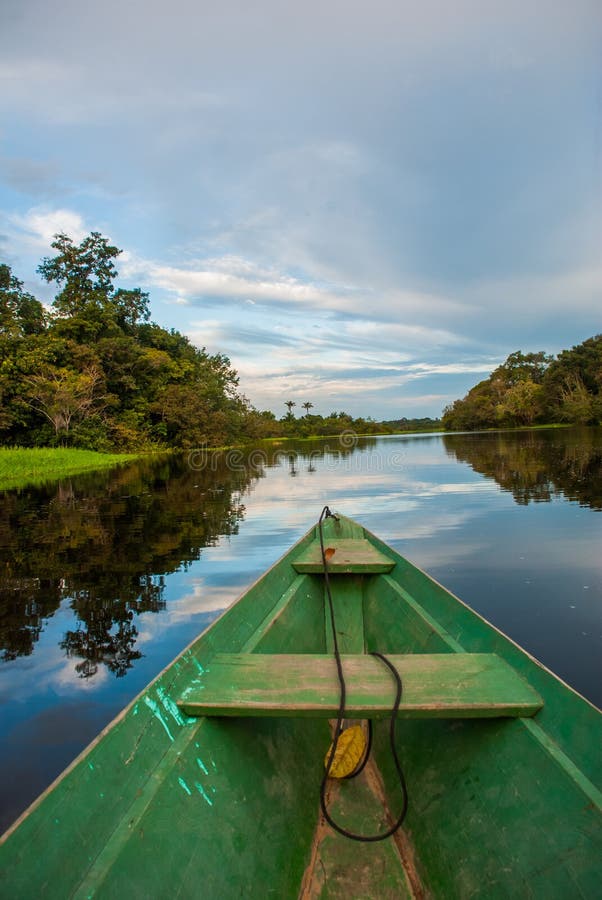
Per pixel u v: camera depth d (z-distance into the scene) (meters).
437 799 2.14
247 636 2.96
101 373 33.81
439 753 2.26
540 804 1.70
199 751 1.97
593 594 5.00
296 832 2.19
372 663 2.35
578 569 5.82
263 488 15.37
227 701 2.06
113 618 4.80
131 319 45.12
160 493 14.43
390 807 2.46
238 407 56.69
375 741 2.89
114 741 1.72
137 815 1.60
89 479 18.73
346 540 5.09
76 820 1.47
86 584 5.87
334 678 2.23
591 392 62.38
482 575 5.73
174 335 49.00
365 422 103.12
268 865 1.94
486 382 90.12
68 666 3.85
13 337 32.19
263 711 2.03
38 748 2.88
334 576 4.19
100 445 32.53
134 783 1.70
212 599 5.32
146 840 1.57
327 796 2.57
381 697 2.07
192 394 41.56
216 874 1.71
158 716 1.95
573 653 3.80
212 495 13.84
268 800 2.15
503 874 1.69
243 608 3.09
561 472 15.98
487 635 2.58
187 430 40.78
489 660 2.36
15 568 6.57
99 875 1.40
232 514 10.68
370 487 14.81
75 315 38.66
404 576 3.87
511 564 6.12
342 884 2.09
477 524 8.61
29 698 3.40
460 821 1.96
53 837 1.39
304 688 2.16
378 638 3.67
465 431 83.38
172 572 6.33
